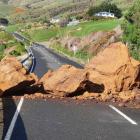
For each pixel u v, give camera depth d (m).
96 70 20.59
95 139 11.07
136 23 55.28
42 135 11.17
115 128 12.61
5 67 19.08
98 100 18.70
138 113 15.70
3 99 17.47
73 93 19.12
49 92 19.33
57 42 112.88
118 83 19.92
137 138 11.44
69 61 63.44
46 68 45.59
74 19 178.12
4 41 120.81
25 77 18.73
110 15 155.50
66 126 12.53
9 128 11.71
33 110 15.03
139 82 20.06
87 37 84.19
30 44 128.75
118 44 20.97
